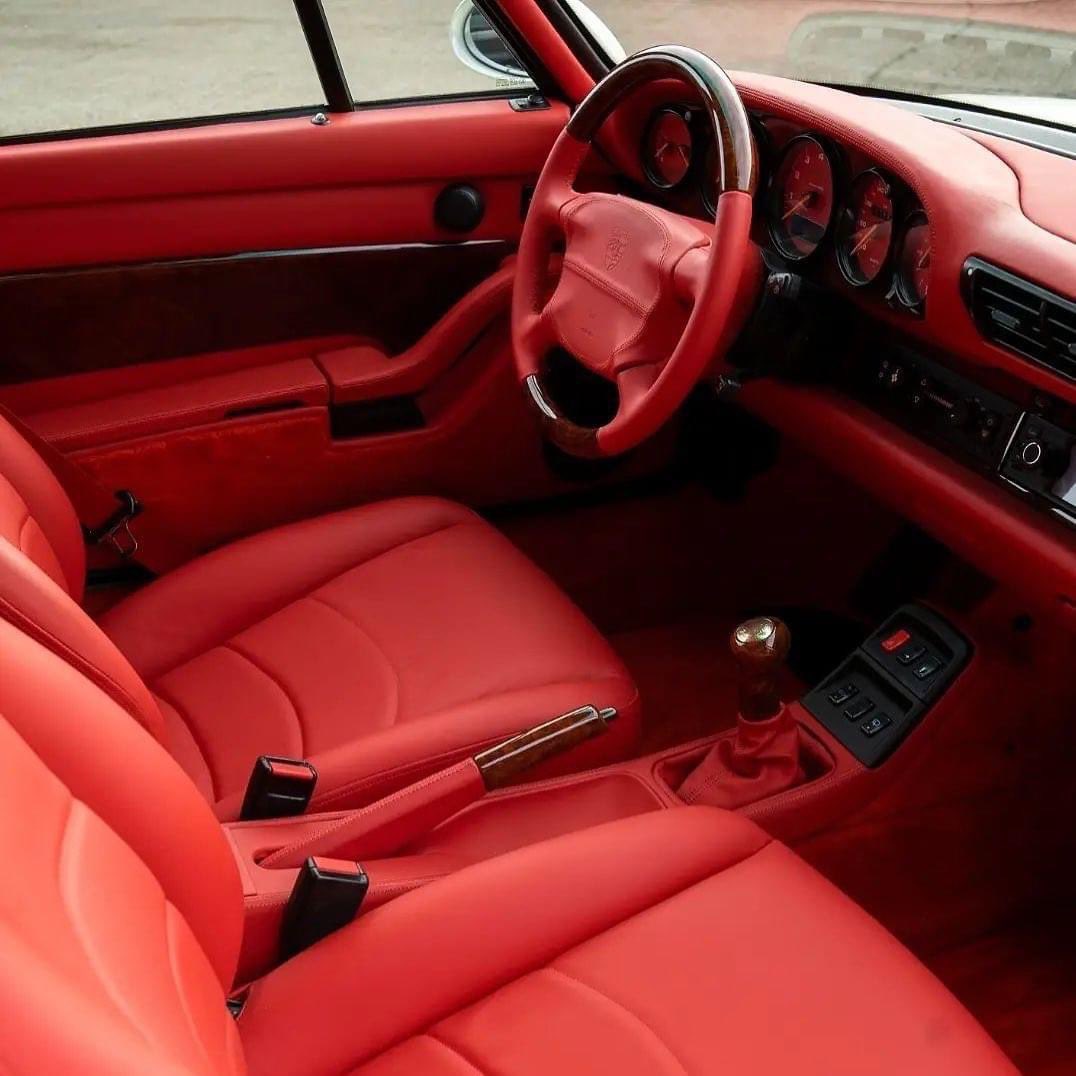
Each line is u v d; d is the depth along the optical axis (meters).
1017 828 1.46
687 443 1.94
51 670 0.73
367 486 1.77
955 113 1.52
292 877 1.03
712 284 1.20
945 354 1.34
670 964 0.95
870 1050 0.90
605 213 1.38
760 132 1.50
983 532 1.29
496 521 1.91
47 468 1.20
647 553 1.97
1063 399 1.18
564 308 1.41
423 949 0.95
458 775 1.11
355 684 1.32
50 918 0.52
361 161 1.68
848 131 1.34
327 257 1.73
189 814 0.78
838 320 1.40
